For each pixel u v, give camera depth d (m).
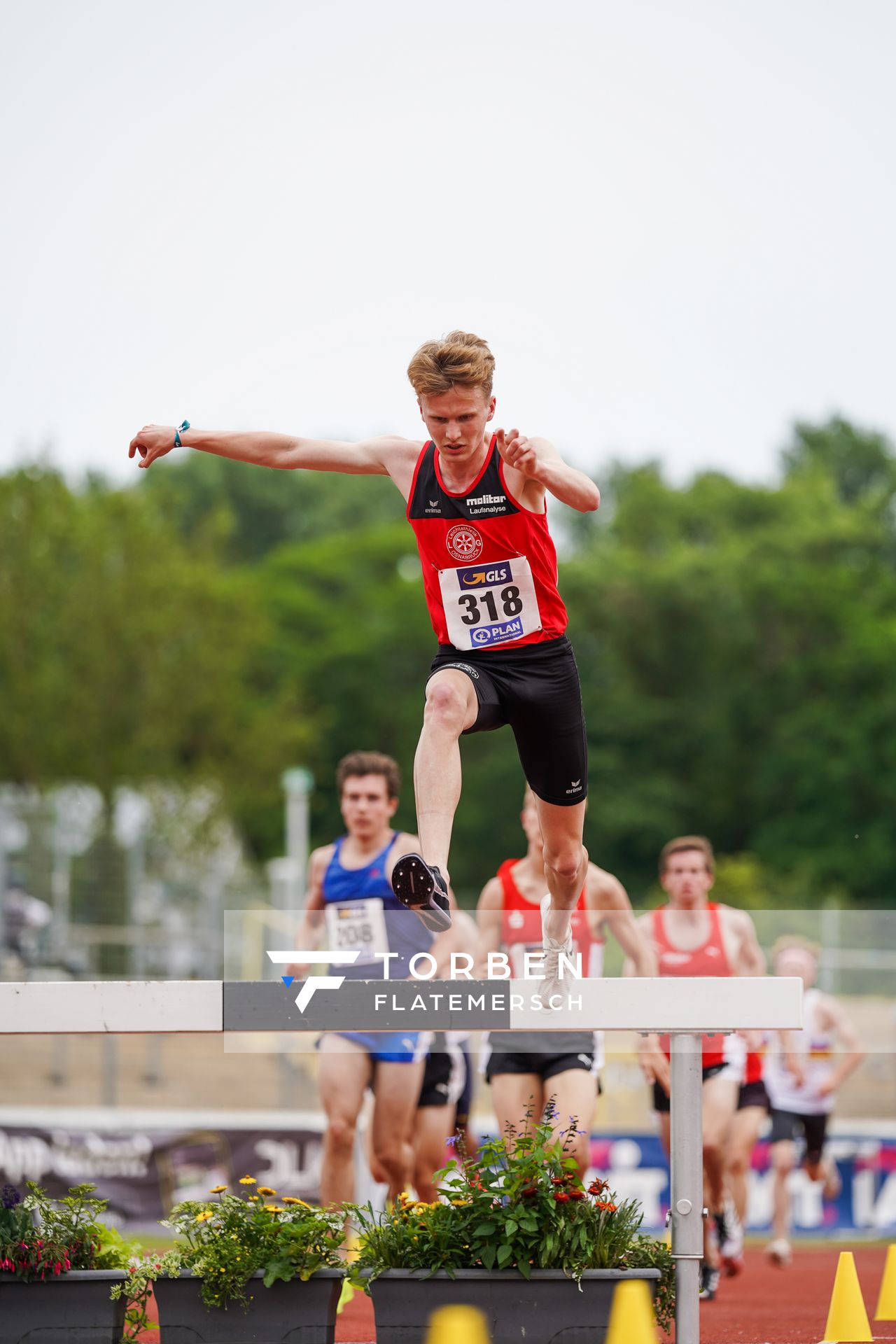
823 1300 28.97
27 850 67.31
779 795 158.12
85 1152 43.28
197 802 122.44
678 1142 18.42
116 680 120.00
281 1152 44.16
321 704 164.00
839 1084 37.88
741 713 164.38
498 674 17.47
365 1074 26.75
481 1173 19.11
